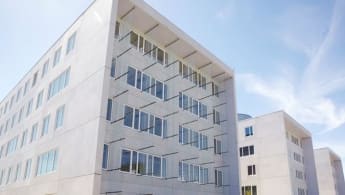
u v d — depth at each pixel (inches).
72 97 855.1
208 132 1219.9
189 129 1112.8
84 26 938.7
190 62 1250.6
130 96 893.8
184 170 1021.2
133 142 854.5
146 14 950.4
